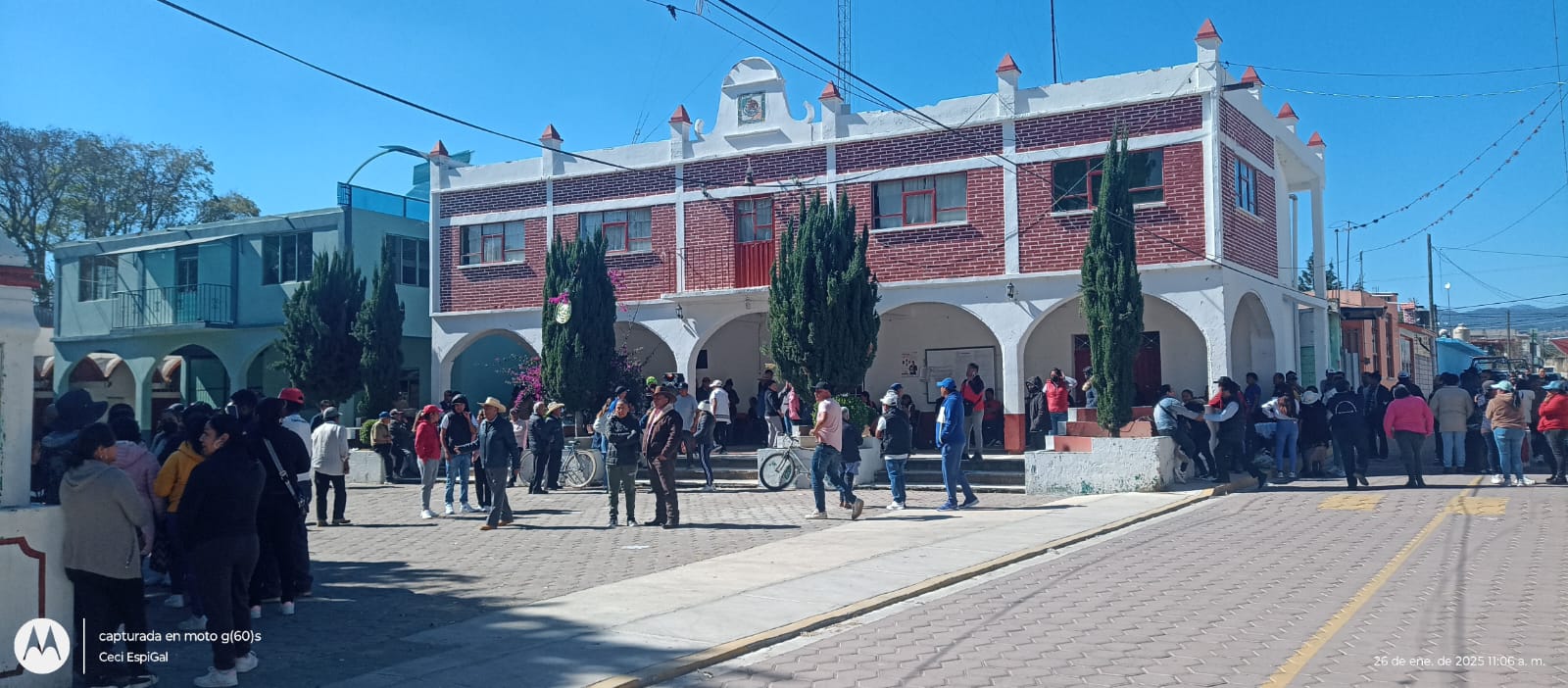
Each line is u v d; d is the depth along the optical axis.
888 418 15.56
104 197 40.75
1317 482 17.95
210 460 7.06
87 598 6.82
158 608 9.75
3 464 6.74
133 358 31.27
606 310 22.84
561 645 7.95
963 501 16.20
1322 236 26.19
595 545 13.01
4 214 38.81
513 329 26.39
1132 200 18.81
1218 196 19.62
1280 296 22.97
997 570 10.86
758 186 23.75
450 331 27.19
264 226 28.94
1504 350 58.53
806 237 19.30
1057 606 8.98
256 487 7.23
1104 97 20.66
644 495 18.95
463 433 16.50
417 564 11.86
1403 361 37.78
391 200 29.58
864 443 19.08
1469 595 8.80
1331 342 27.47
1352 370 30.17
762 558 11.62
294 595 9.23
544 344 22.62
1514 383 20.00
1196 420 17.86
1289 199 26.19
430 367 29.58
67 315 33.03
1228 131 20.38
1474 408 19.03
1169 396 18.27
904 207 22.47
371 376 25.44
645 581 10.43
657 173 24.98
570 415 22.42
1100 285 17.48
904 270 22.28
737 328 27.91
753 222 24.00
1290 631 7.78
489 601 9.69
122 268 32.06
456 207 27.33
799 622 8.55
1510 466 16.30
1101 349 17.44
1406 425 16.58
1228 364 19.62
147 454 9.09
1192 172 19.89
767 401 21.33
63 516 6.80
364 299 26.44
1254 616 8.30
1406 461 16.61
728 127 24.23
